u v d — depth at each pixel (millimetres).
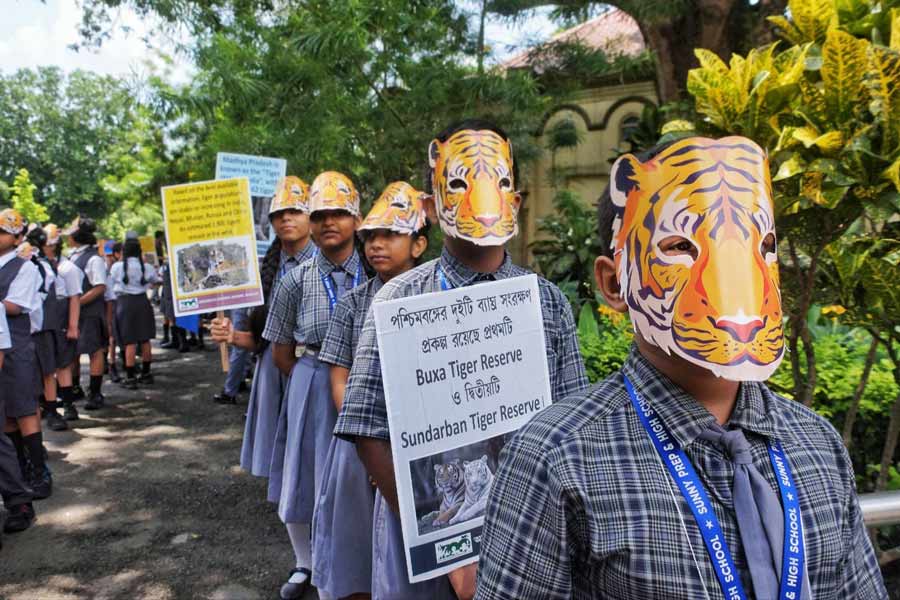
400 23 6484
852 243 2557
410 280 2078
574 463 1027
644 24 8078
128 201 17750
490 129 2113
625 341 4453
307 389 3102
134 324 8445
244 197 3883
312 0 6559
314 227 3129
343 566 2555
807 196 2154
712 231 1020
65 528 4414
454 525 1835
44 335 6367
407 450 1787
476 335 1885
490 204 2002
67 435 6457
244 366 7812
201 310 3857
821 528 1029
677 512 991
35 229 6812
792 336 2561
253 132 6559
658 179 1070
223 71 6133
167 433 6535
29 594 3604
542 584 1030
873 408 3045
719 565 971
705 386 1059
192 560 3984
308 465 3129
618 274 1132
